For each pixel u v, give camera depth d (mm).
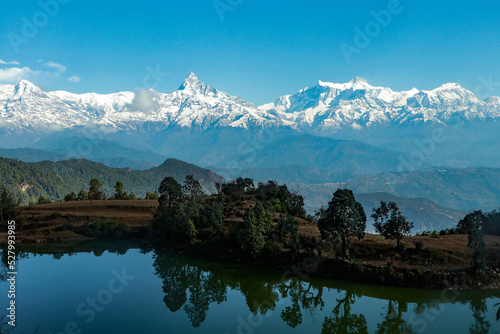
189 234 125250
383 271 90312
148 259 121125
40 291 92375
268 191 172750
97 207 171750
